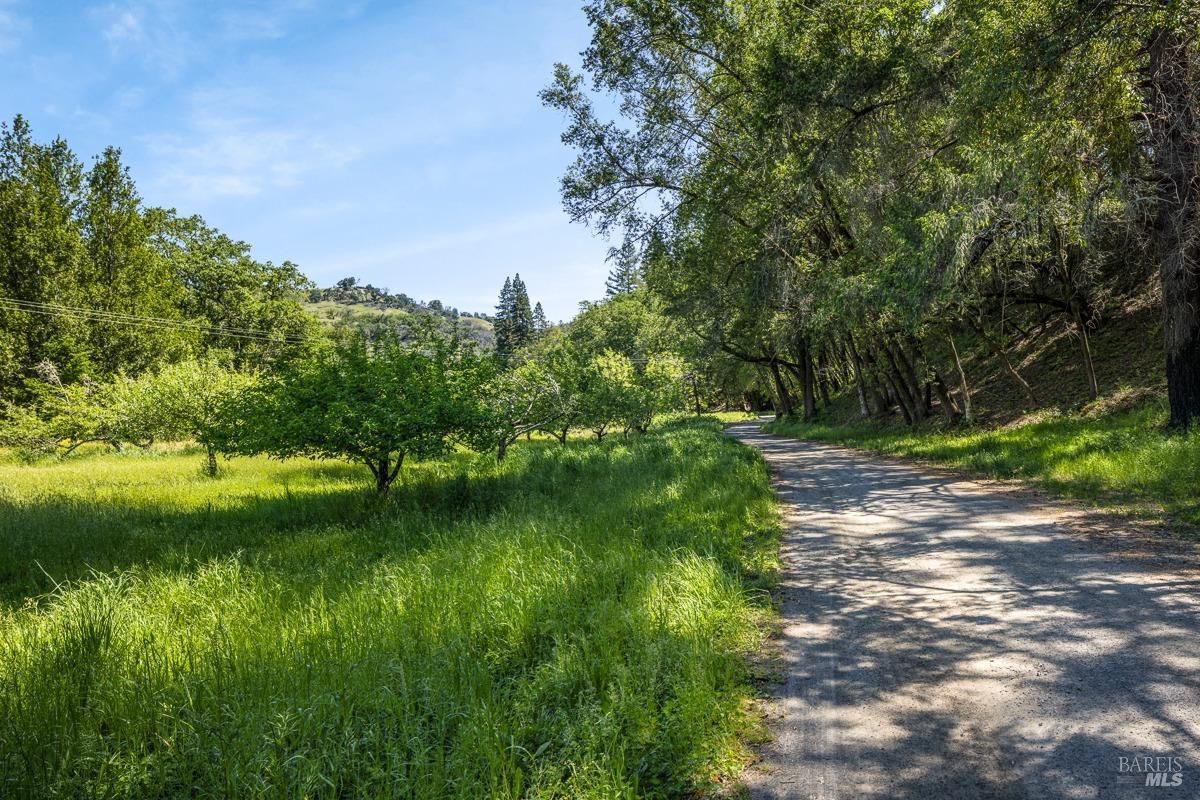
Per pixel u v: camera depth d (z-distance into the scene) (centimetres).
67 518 1138
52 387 3553
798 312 2341
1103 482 1043
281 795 319
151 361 4416
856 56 1688
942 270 1480
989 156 1308
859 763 338
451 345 1431
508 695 410
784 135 1862
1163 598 540
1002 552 734
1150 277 1994
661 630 488
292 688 414
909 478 1437
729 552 747
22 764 346
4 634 559
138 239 4750
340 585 666
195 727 383
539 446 2778
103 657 477
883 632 520
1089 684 402
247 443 1250
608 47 2095
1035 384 2080
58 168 4484
